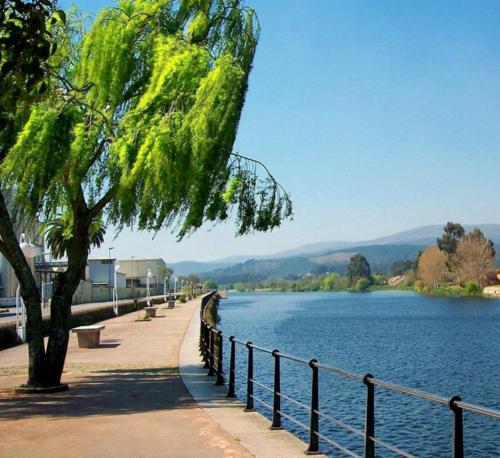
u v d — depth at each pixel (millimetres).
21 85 4801
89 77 13891
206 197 13805
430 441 16109
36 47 4738
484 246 181125
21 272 14148
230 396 13195
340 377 26391
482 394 24703
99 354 22922
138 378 16328
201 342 23391
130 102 14508
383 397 21844
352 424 18000
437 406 20328
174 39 14102
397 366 33875
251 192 15289
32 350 14195
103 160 14625
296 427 17062
